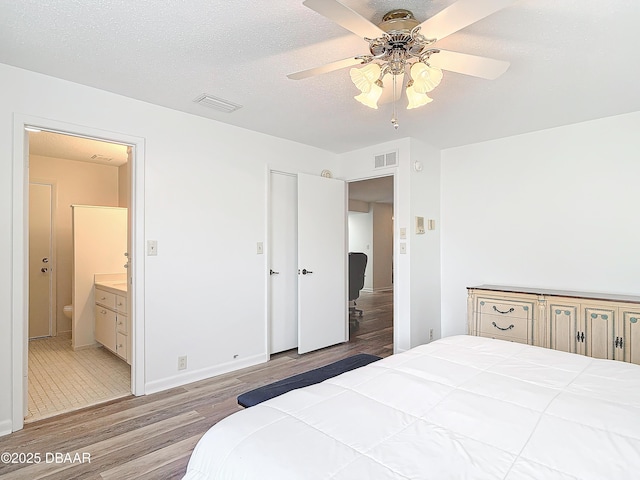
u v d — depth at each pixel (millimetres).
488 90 2645
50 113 2455
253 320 3639
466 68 1825
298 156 4086
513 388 1406
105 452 2078
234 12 1768
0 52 2146
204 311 3256
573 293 3176
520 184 3719
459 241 4160
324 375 2166
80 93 2582
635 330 2707
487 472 916
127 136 2809
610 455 967
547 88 2611
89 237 4387
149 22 1850
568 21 1821
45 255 4902
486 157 3969
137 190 2877
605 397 1324
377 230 9453
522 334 3242
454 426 1146
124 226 4617
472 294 3576
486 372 1611
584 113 3121
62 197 5000
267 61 2254
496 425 1134
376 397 1365
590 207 3299
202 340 3242
